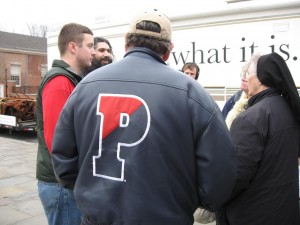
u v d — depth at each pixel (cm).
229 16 458
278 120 195
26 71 3381
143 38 150
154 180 134
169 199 136
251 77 217
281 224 196
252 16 438
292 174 201
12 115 1178
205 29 483
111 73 149
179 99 138
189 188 141
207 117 138
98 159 143
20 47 3331
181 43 509
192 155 140
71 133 156
